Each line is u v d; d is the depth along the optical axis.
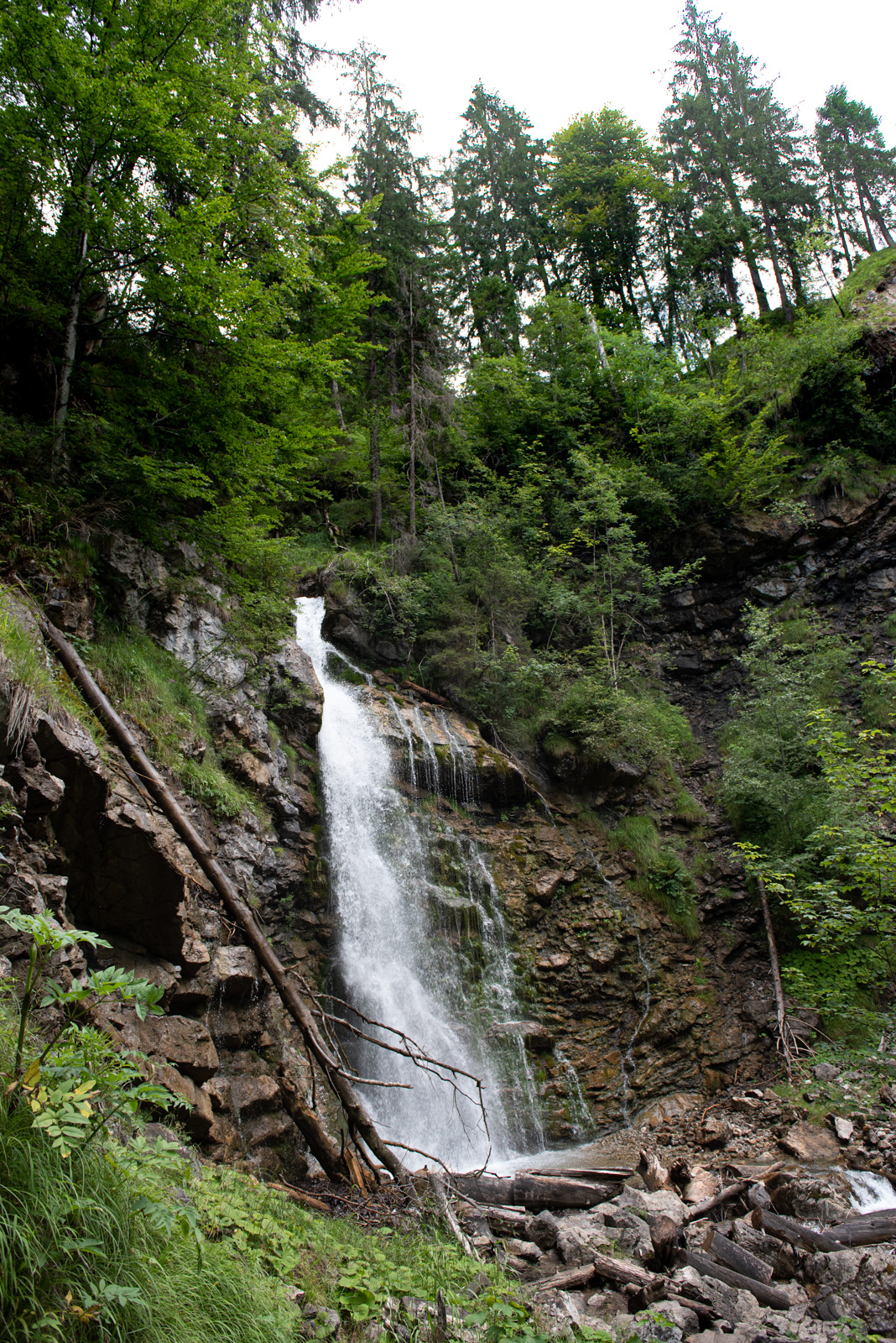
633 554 24.53
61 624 9.72
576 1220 8.53
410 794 16.42
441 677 19.55
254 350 12.73
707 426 26.81
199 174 12.05
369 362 24.98
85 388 12.42
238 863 11.07
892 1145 10.38
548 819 17.94
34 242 11.85
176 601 12.60
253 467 13.90
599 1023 15.01
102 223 11.18
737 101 40.97
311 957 12.67
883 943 12.77
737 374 29.31
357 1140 8.75
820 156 43.31
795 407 26.84
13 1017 5.11
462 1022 13.92
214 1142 7.93
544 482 24.70
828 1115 11.56
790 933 16.81
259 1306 4.03
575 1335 5.78
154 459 11.33
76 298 11.91
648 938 16.59
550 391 28.30
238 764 12.42
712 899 17.67
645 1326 6.38
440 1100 12.65
